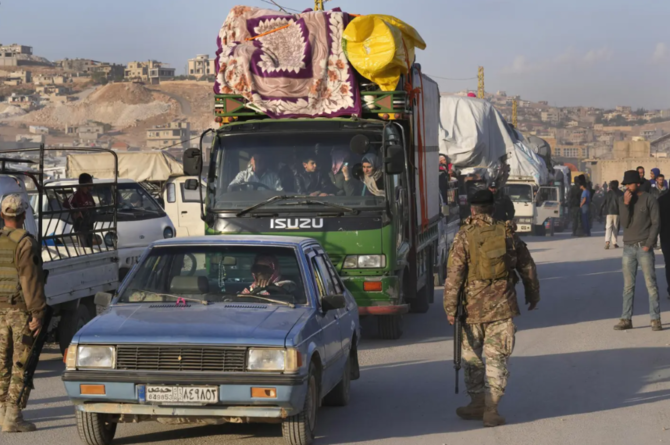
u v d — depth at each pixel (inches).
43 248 429.1
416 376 387.2
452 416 314.0
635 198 498.3
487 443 277.4
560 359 422.9
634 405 328.2
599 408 324.8
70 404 340.2
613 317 558.9
